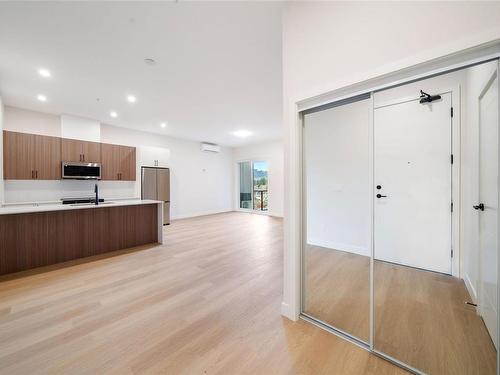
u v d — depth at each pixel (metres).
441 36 1.18
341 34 1.53
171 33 2.17
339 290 2.36
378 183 2.89
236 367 1.36
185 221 6.71
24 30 2.10
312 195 3.74
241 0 1.79
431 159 2.58
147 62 2.70
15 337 1.63
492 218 1.60
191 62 2.70
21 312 1.95
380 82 1.44
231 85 3.36
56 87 3.39
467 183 2.32
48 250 3.13
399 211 2.79
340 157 3.46
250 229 5.54
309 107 1.77
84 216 3.47
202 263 3.18
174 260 3.31
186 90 3.52
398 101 2.69
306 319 1.84
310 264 3.04
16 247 2.88
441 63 1.23
